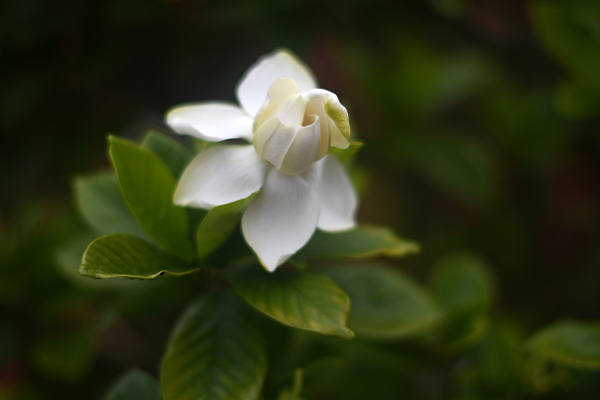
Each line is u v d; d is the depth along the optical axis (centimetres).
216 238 39
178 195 39
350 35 67
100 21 57
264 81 42
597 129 56
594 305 71
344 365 49
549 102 68
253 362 40
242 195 39
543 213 75
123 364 53
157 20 58
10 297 52
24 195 67
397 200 87
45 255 52
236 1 57
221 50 63
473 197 72
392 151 75
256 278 40
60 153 64
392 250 42
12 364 56
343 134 39
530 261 74
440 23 67
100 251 38
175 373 39
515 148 71
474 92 80
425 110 74
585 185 90
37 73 59
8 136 63
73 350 50
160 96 65
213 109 41
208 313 41
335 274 45
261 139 39
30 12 55
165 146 43
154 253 40
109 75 62
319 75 94
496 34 75
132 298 46
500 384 46
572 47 50
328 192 40
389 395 48
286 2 57
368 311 44
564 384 46
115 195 44
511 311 72
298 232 39
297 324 38
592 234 82
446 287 50
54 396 52
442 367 49
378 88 73
